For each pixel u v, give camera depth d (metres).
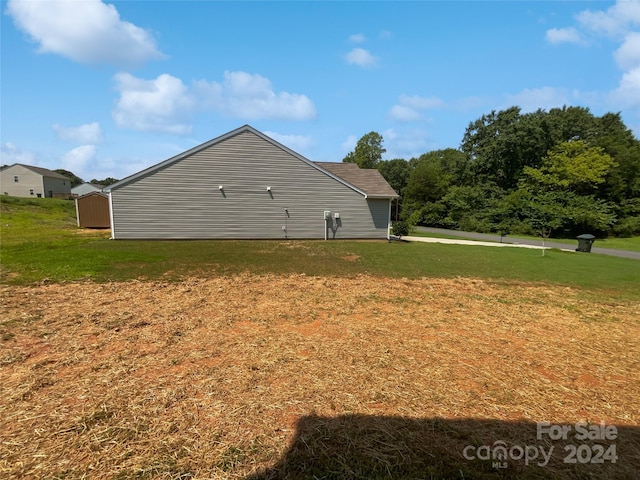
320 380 2.94
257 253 11.13
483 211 31.12
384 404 2.59
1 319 4.31
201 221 14.97
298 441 2.13
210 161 14.85
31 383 2.76
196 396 2.63
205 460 1.95
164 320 4.39
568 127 32.72
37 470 1.84
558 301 6.12
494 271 9.09
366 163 51.72
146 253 10.37
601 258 13.09
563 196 27.11
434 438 2.21
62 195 52.78
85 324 4.19
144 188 14.19
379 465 1.94
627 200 27.00
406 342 3.89
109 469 1.87
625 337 4.31
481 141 36.97
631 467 2.00
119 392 2.66
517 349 3.80
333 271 8.28
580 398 2.78
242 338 3.86
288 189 15.94
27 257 9.05
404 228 18.75
